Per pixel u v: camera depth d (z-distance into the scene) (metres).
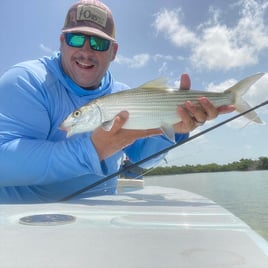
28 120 0.72
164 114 0.70
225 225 0.41
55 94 0.76
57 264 0.28
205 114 0.70
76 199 0.64
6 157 0.65
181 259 0.29
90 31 0.78
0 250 0.32
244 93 0.74
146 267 0.28
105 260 0.29
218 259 0.29
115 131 0.64
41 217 0.44
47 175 0.65
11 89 0.72
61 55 0.82
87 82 0.80
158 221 0.43
